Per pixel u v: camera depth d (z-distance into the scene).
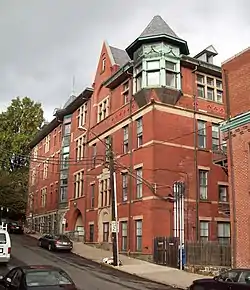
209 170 32.34
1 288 12.38
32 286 10.62
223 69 23.44
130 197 31.78
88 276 21.47
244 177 20.83
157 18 33.28
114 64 38.31
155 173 29.62
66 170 47.69
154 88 31.11
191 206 30.64
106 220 35.53
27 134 65.12
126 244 31.45
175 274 22.59
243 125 21.33
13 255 29.55
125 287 18.19
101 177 37.69
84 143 43.09
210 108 33.69
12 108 66.19
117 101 36.34
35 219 57.28
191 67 33.47
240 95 22.05
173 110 31.64
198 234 30.28
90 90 42.25
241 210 20.70
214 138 33.31
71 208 44.25
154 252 27.78
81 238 40.81
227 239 31.89
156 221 28.80
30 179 63.28
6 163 64.81
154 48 31.91
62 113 49.56
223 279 13.82
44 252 32.59
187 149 31.61
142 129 31.80
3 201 61.94
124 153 33.81
